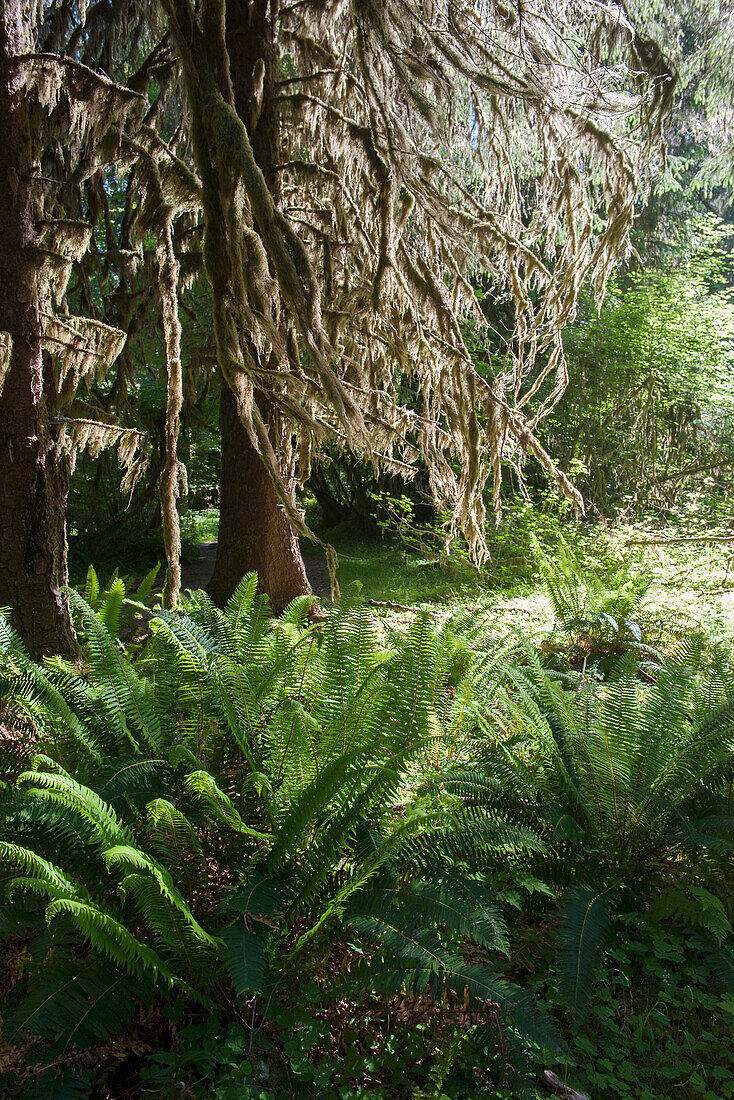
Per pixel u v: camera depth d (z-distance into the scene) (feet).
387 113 16.30
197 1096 6.37
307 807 7.70
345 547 44.11
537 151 22.20
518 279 21.90
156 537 38.75
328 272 19.93
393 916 7.30
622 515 35.45
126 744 8.95
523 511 31.35
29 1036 6.24
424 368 20.85
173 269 16.19
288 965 7.36
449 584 29.17
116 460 37.86
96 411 20.29
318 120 20.79
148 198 16.49
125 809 8.30
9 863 7.36
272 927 7.29
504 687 11.75
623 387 39.37
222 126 12.71
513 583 28.19
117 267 22.21
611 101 19.81
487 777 9.43
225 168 12.86
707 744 9.58
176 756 7.91
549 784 9.87
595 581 20.42
